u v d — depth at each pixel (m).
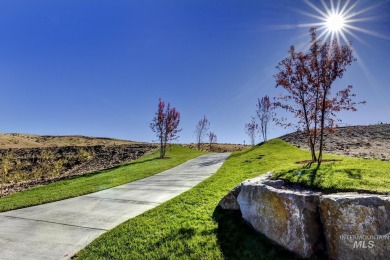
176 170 20.03
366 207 4.74
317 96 14.37
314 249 5.25
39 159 33.38
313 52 14.23
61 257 5.93
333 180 6.78
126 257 5.74
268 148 26.61
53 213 9.41
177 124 31.84
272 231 5.94
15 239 6.99
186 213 8.15
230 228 6.68
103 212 9.23
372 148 21.12
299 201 5.59
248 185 7.02
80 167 30.41
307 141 29.75
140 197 11.22
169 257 5.58
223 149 59.09
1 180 22.92
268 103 43.62
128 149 39.81
